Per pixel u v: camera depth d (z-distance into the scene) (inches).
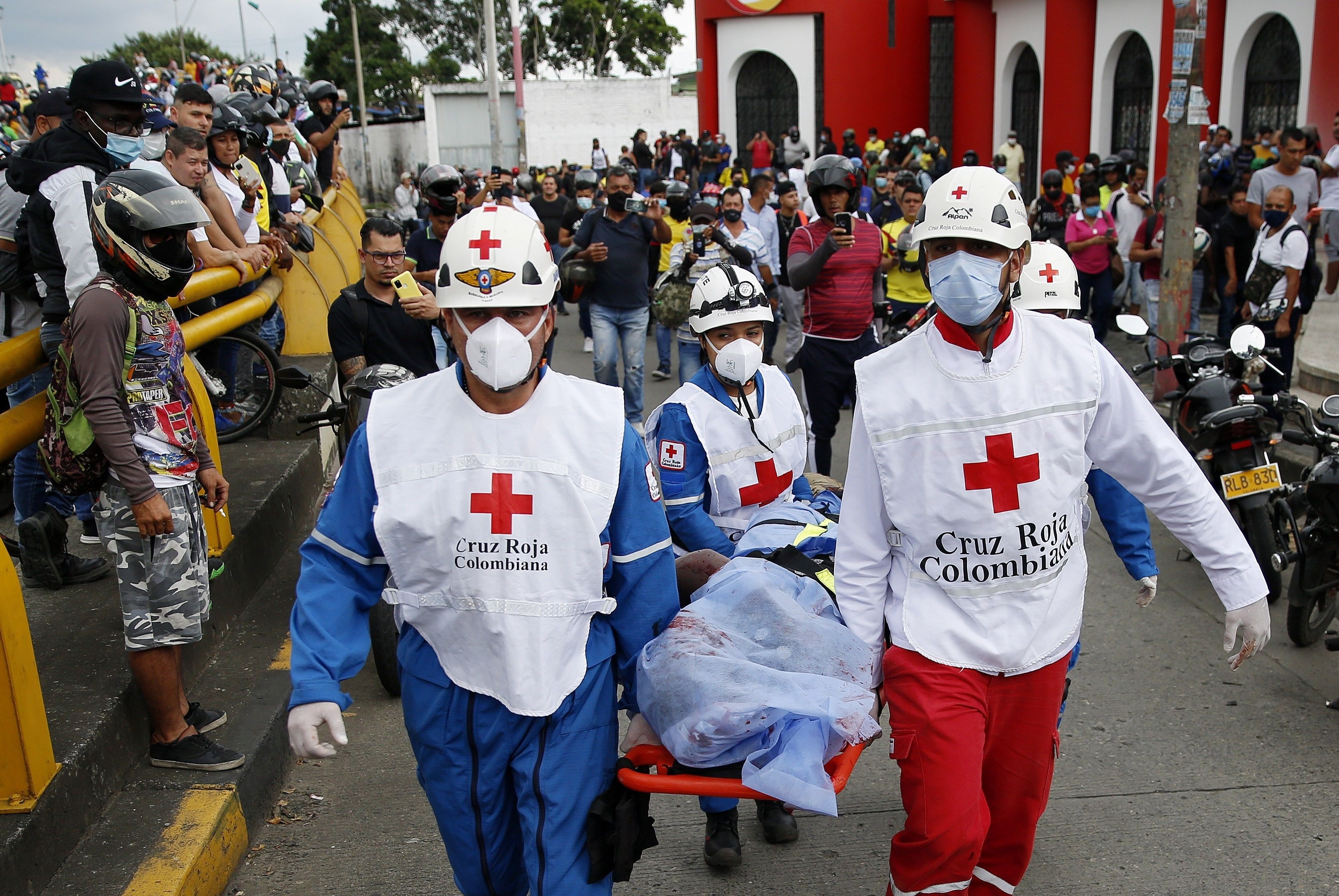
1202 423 211.0
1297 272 313.0
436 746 95.3
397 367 185.6
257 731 148.3
